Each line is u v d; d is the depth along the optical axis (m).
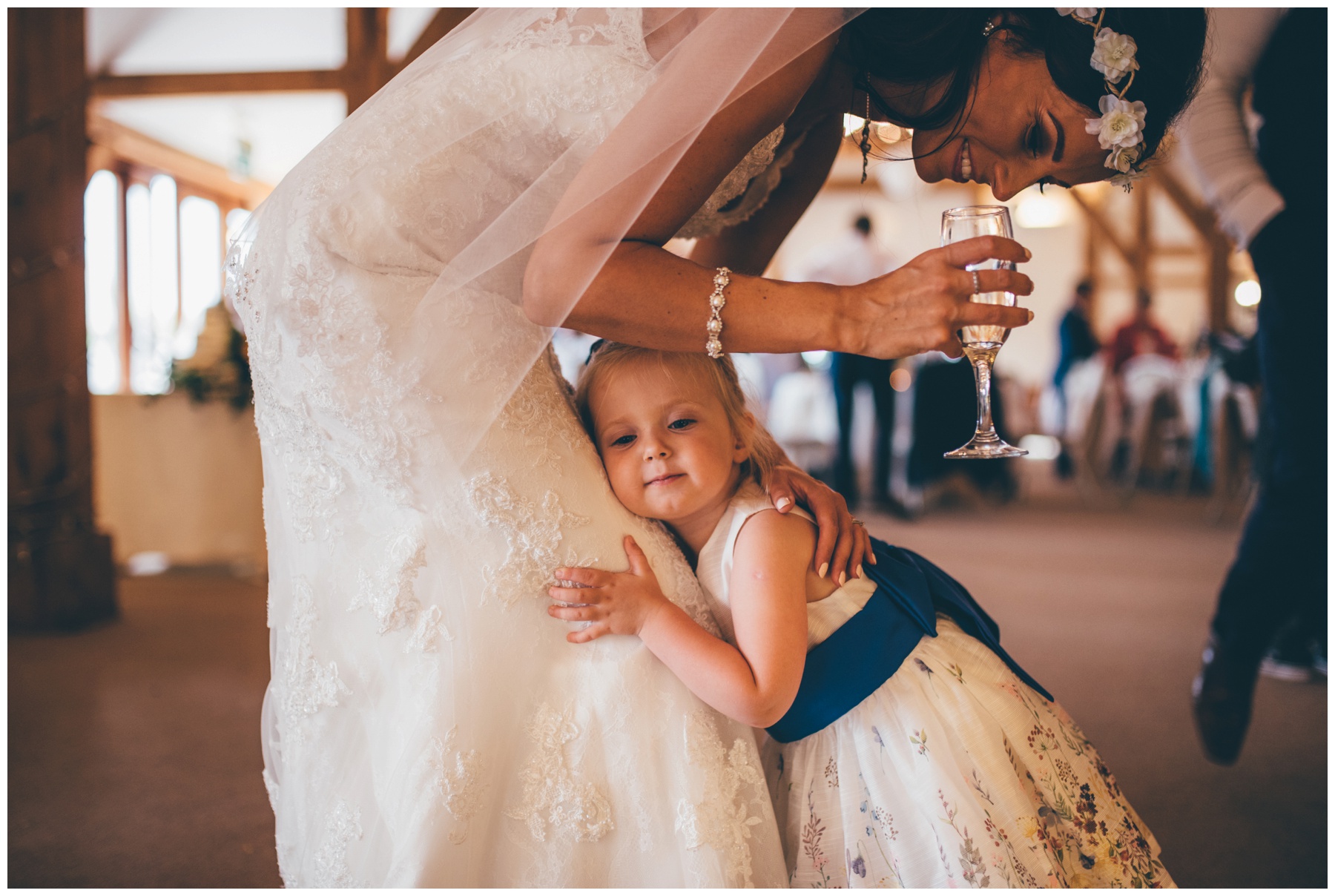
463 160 0.93
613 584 0.93
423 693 0.90
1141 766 1.96
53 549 3.14
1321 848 1.60
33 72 3.18
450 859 0.87
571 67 0.92
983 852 0.90
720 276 0.86
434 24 3.38
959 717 0.96
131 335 7.30
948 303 0.85
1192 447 6.92
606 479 1.00
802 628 0.93
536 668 0.93
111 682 2.60
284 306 0.90
